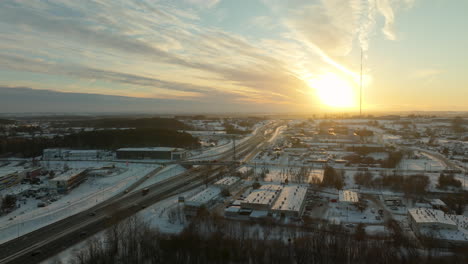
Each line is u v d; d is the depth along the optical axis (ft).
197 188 460.96
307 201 392.68
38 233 294.25
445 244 262.88
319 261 239.30
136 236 281.13
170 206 374.84
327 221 325.21
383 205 380.37
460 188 442.91
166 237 280.92
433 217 297.74
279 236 285.43
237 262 246.06
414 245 268.00
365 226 312.71
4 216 343.26
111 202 392.47
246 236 283.79
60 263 238.27
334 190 445.78
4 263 239.30
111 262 240.53
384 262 237.04
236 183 464.24
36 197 410.52
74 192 446.60
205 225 304.50
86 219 331.36
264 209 345.31
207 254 252.21
